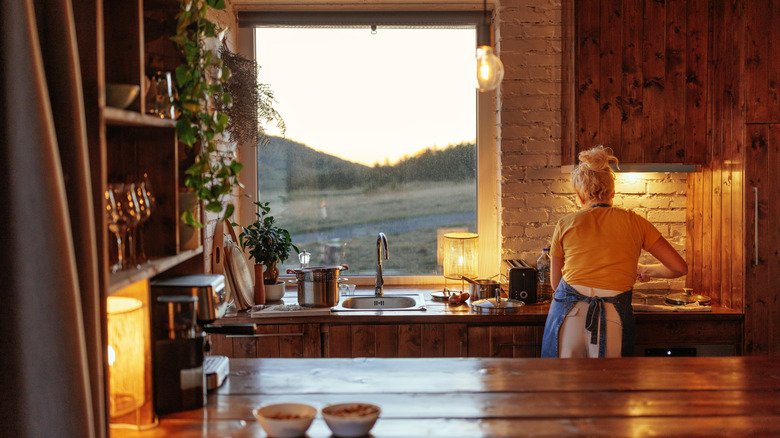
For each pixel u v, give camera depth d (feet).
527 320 11.19
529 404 6.00
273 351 11.11
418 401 6.10
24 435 4.33
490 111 14.06
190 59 6.42
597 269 10.02
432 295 12.67
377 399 6.17
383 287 13.99
